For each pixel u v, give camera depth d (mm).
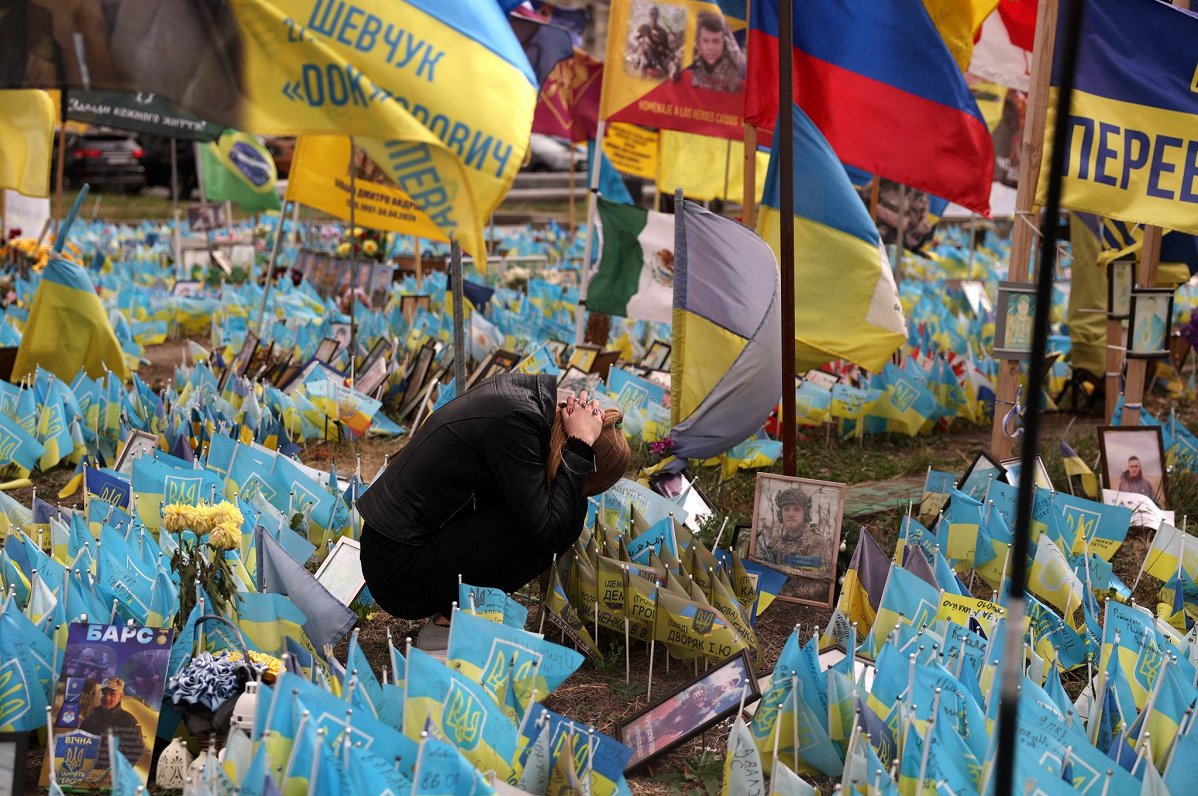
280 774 2734
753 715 3529
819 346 5738
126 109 8625
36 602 3547
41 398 6512
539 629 4164
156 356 10430
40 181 6824
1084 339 8547
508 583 4008
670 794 3377
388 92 3543
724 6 8031
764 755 3291
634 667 4199
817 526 4691
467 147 3641
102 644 3195
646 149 11883
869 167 6184
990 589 5109
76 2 3246
